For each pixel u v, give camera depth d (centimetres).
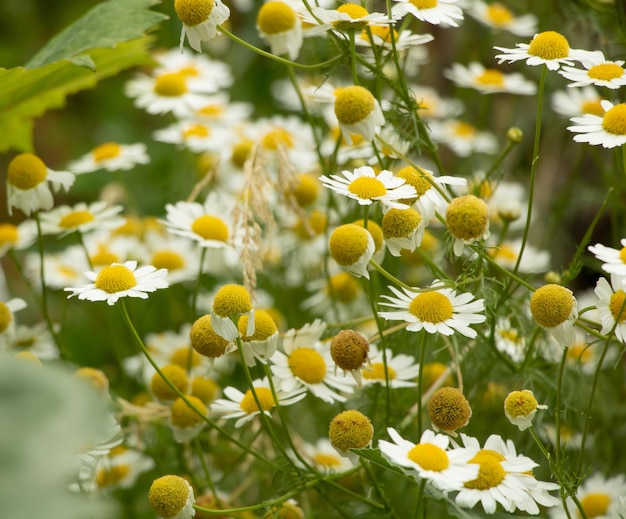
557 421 69
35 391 59
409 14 75
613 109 71
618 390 79
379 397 75
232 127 86
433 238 83
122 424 78
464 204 68
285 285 84
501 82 85
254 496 80
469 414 68
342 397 71
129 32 76
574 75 71
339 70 84
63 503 59
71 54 76
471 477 66
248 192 74
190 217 77
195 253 83
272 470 76
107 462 77
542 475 77
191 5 70
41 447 59
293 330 72
